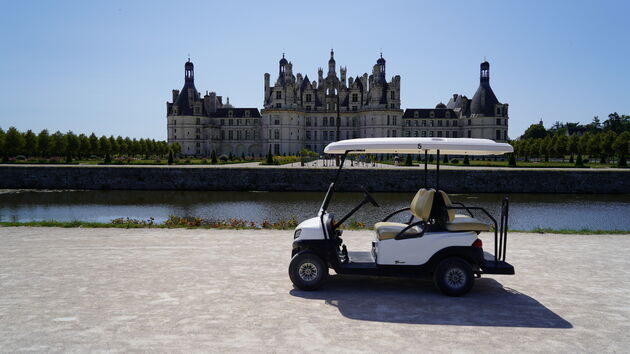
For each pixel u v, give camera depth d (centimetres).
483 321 641
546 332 601
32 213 2761
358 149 806
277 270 916
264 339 566
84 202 3375
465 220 780
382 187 4169
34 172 4409
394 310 685
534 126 14612
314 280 777
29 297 730
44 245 1170
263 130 11956
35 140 7338
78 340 558
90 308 678
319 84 12712
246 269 922
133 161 6519
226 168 4322
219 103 14212
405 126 12381
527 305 714
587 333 599
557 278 880
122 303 702
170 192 4144
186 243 1204
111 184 4388
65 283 812
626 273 917
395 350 537
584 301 737
